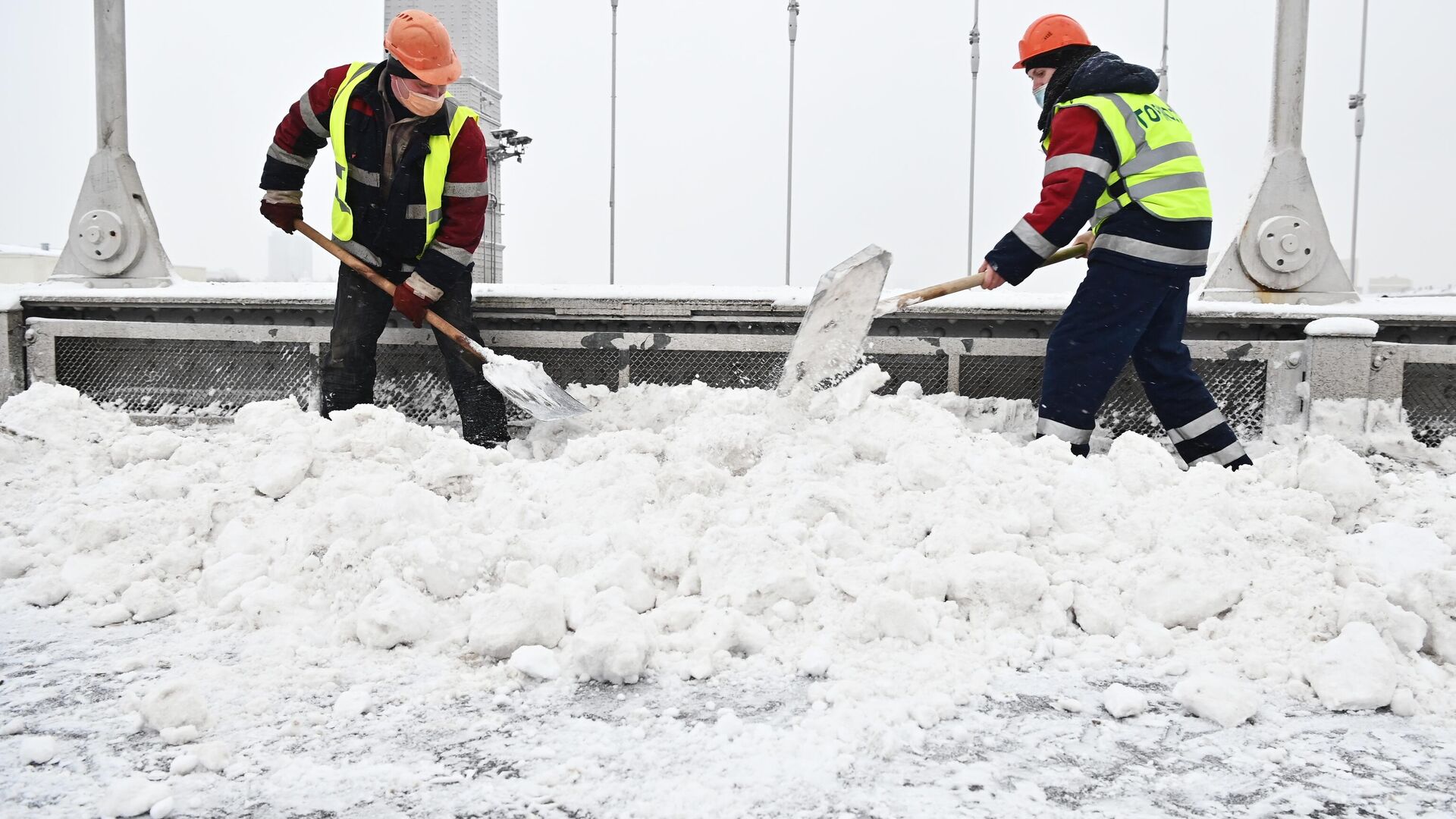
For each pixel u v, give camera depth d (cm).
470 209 362
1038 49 346
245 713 165
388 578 212
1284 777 144
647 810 132
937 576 209
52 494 292
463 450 273
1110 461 266
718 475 257
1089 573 217
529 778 143
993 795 138
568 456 282
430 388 414
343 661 190
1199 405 334
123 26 460
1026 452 268
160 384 429
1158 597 206
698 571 213
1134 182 313
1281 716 166
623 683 180
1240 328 384
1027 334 387
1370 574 207
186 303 418
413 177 356
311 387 417
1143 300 316
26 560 245
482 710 168
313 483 267
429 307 364
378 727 160
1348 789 141
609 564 210
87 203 459
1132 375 386
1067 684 181
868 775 143
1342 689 171
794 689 176
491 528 245
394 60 340
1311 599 199
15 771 144
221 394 425
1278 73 401
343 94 357
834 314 311
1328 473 249
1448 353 360
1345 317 365
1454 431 369
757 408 333
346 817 132
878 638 196
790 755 149
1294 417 369
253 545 243
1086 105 312
